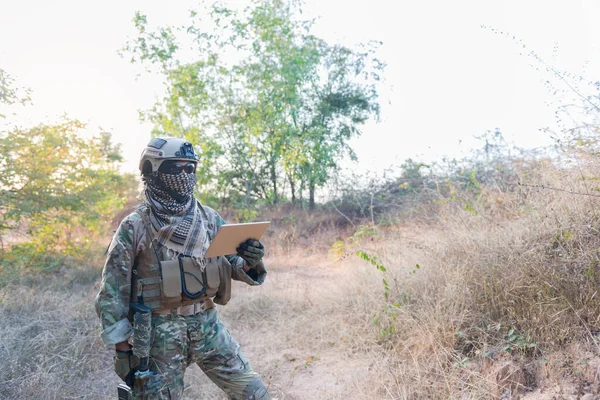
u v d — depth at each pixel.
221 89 14.20
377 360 3.85
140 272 2.29
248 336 4.98
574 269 3.61
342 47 17.80
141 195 2.45
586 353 3.11
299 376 3.96
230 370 2.44
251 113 14.02
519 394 3.06
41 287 6.86
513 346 3.43
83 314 5.18
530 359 3.31
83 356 4.23
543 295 3.58
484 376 3.23
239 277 2.55
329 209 13.06
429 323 3.93
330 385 3.69
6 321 4.84
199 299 2.36
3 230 8.12
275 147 14.71
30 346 4.29
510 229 4.44
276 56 14.45
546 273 3.64
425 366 3.52
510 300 3.72
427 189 6.23
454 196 5.51
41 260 8.44
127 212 14.34
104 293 2.21
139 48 12.99
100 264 8.89
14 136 7.89
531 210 4.51
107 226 11.31
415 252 5.27
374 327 4.39
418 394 3.27
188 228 2.37
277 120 14.47
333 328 4.71
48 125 8.31
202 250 2.39
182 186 2.36
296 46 15.48
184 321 2.34
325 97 17.69
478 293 3.99
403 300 4.54
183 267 2.30
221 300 2.48
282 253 9.77
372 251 5.95
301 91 16.42
